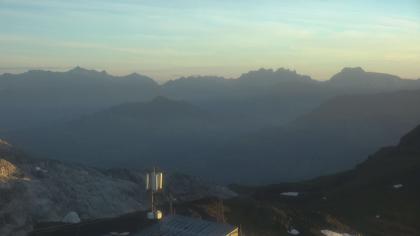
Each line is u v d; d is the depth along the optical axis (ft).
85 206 417.08
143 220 226.99
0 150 485.97
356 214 293.64
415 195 318.86
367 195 325.83
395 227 274.98
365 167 447.01
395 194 324.19
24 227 338.54
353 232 260.62
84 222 246.68
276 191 406.00
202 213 239.30
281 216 253.65
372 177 387.75
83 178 479.82
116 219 237.45
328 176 467.52
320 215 270.67
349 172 452.35
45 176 453.58
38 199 389.80
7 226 335.06
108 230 222.07
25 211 363.97
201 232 157.69
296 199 360.89
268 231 237.04
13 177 414.21
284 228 243.60
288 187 418.72
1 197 369.91
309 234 242.58
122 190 486.38
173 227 163.53
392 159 442.91
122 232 215.72
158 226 166.50
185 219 168.14
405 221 283.79
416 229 272.92
